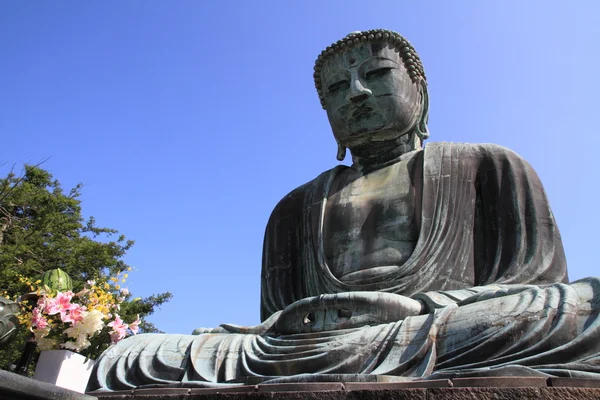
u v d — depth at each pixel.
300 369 6.63
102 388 7.16
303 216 10.16
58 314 6.77
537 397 4.70
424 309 7.33
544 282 8.08
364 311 7.26
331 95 10.41
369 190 9.64
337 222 9.47
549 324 5.86
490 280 8.35
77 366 6.60
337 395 5.24
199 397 5.85
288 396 5.39
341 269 9.05
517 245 8.43
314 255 9.49
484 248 8.88
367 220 9.23
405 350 6.34
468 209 8.92
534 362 5.58
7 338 6.85
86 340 6.77
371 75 10.12
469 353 5.99
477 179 9.25
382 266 8.67
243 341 7.46
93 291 7.37
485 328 6.07
